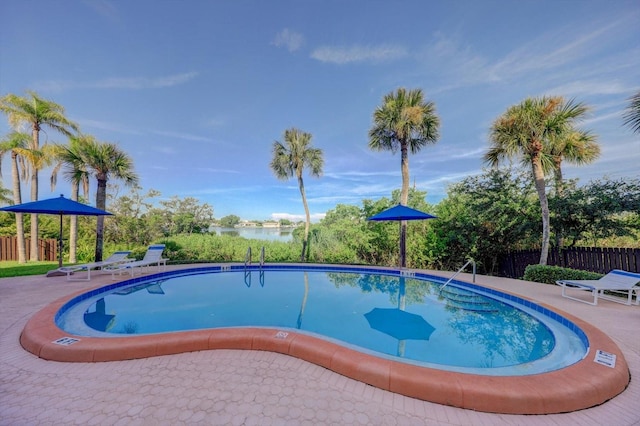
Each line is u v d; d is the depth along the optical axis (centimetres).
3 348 315
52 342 300
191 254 1397
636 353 318
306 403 221
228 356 298
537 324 475
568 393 218
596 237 890
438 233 1305
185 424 193
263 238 1609
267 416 203
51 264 1139
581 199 877
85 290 576
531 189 1062
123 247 1458
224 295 691
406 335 448
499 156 909
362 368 254
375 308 593
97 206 1012
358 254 1481
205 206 2222
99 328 455
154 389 237
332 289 766
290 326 487
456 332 461
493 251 1177
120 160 1040
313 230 1602
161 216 1939
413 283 845
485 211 1120
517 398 213
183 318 514
